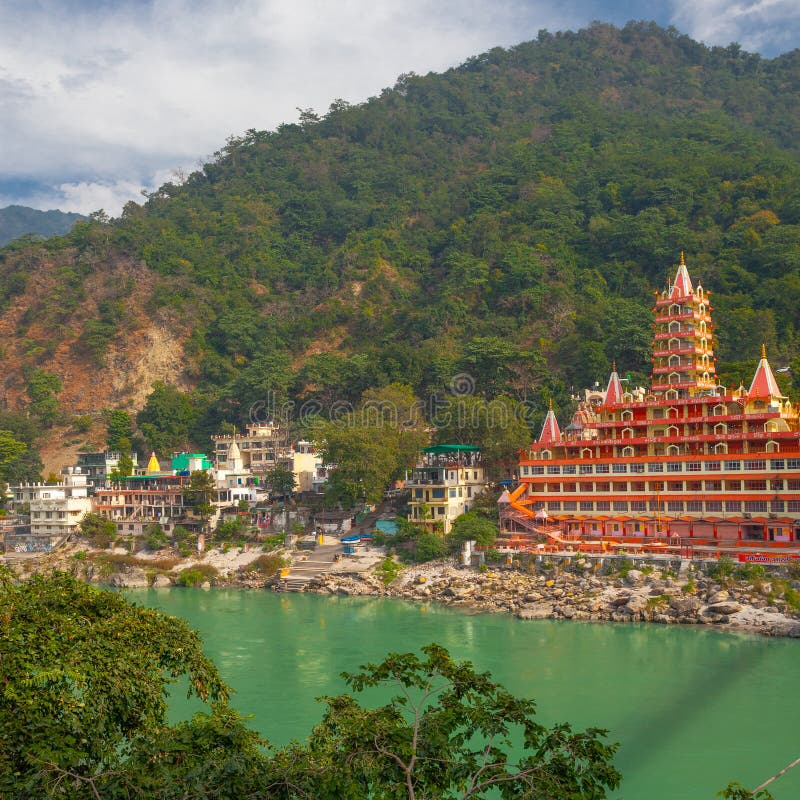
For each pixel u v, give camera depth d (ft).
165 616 118.32
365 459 433.48
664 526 358.02
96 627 105.50
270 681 230.68
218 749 90.94
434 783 83.76
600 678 224.53
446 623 294.66
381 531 416.46
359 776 83.10
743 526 339.36
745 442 346.74
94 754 90.99
